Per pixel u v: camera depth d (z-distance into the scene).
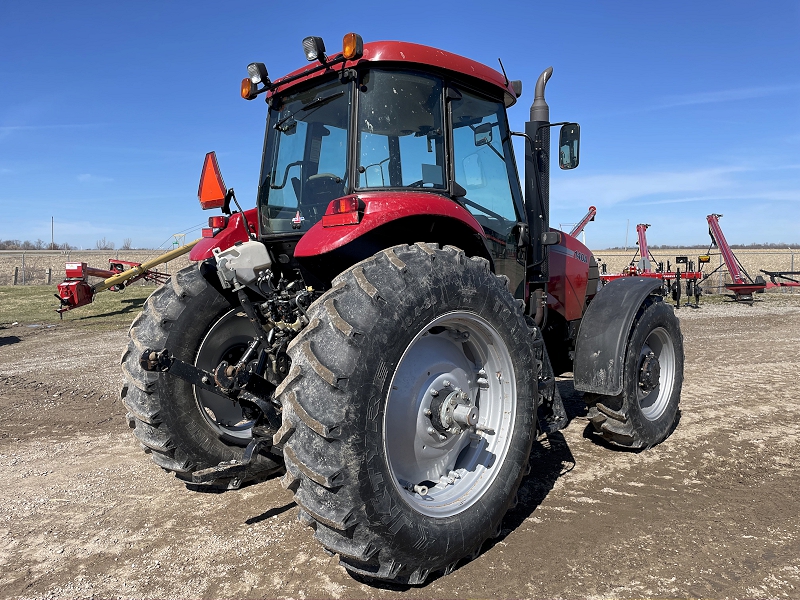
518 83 3.89
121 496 3.43
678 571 2.48
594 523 2.96
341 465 2.12
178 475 3.39
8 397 6.03
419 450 2.68
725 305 15.78
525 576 2.47
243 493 3.46
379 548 2.21
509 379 2.87
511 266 3.82
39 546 2.82
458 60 3.21
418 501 2.47
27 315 13.82
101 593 2.41
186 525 3.03
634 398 3.88
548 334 4.78
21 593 2.41
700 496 3.28
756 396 5.61
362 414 2.17
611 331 3.79
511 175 3.85
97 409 5.54
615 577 2.44
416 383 2.67
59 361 8.23
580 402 5.53
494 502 2.69
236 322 3.60
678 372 4.45
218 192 3.28
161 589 2.43
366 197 2.70
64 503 3.33
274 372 3.02
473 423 2.73
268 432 2.96
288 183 3.46
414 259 2.50
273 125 3.61
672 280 16.50
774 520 2.95
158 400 3.21
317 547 2.77
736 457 3.91
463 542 2.49
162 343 3.26
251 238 3.66
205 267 3.35
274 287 3.20
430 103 3.12
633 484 3.47
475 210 3.45
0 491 3.52
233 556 2.70
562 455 4.02
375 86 3.00
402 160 3.04
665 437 4.27
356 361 2.19
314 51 2.90
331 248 2.53
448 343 2.89
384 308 2.30
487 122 3.62
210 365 3.48
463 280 2.61
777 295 18.97
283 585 2.45
